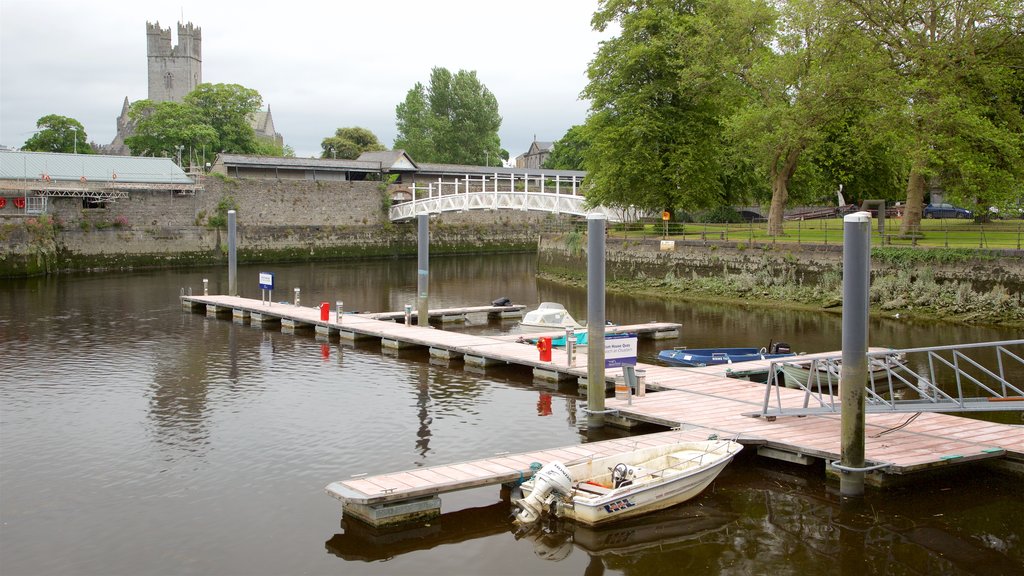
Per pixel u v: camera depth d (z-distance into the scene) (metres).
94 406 24.77
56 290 57.19
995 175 39.59
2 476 18.61
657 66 55.34
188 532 15.48
